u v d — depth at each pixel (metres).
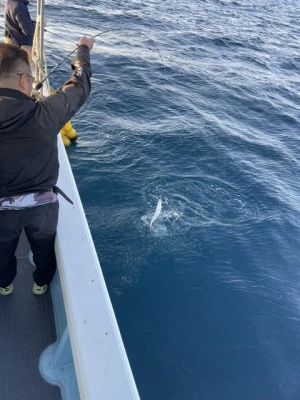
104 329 1.98
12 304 2.73
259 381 5.04
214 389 4.88
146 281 6.29
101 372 1.80
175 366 5.08
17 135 1.86
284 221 8.05
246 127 12.27
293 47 23.27
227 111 13.19
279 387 5.00
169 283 6.31
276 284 6.55
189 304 5.99
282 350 5.47
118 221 7.40
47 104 1.90
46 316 2.70
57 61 13.20
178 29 21.64
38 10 4.64
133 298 5.98
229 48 20.70
